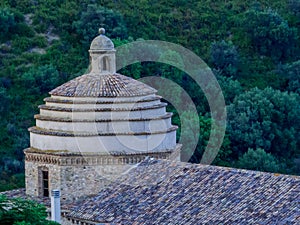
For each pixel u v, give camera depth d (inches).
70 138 5959.6
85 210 5693.9
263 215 5049.2
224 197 5295.3
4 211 4520.2
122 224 5423.2
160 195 5526.6
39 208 4640.8
